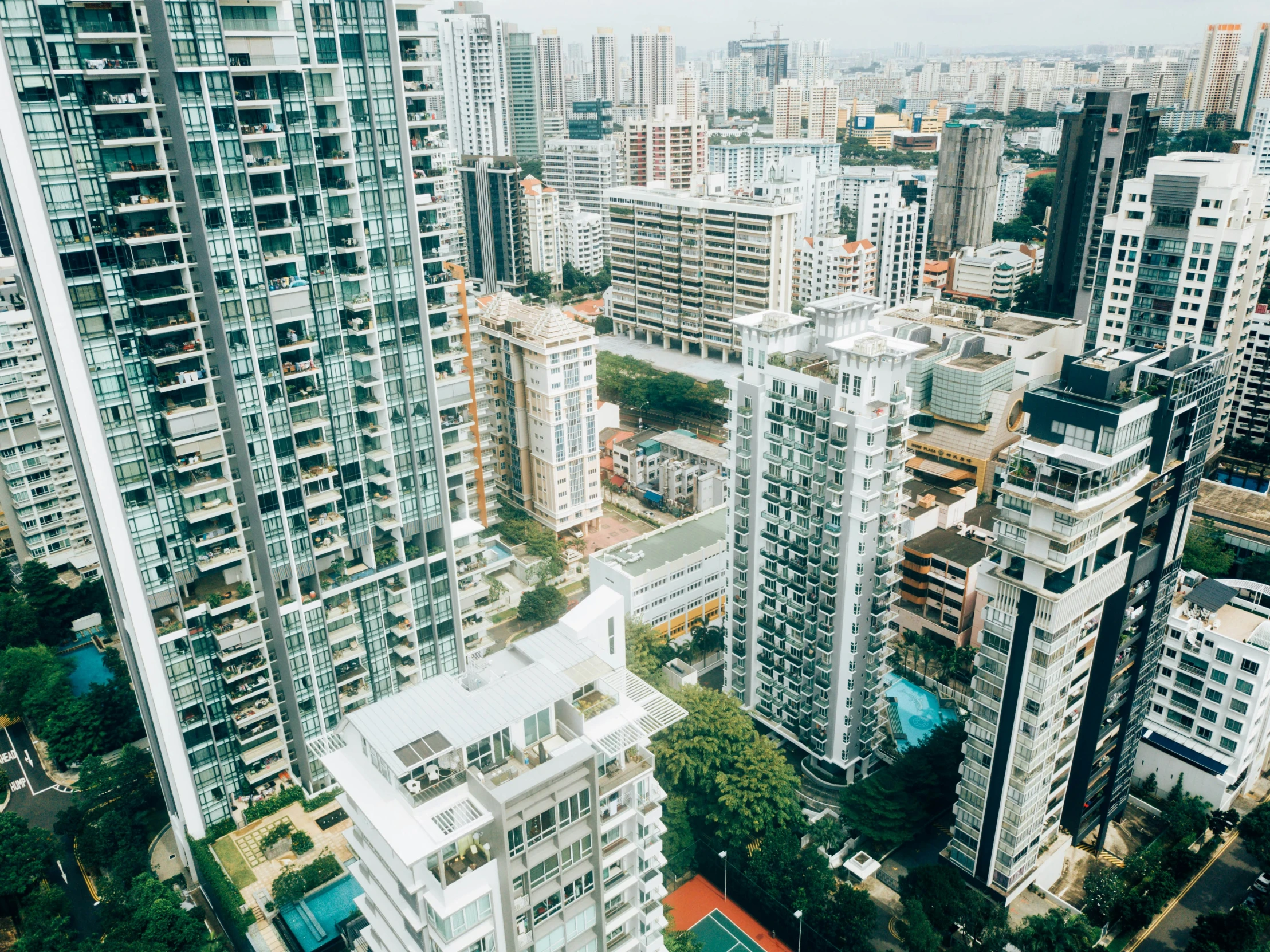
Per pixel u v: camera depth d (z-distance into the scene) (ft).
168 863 396.98
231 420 338.95
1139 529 325.83
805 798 420.36
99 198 305.32
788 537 409.28
